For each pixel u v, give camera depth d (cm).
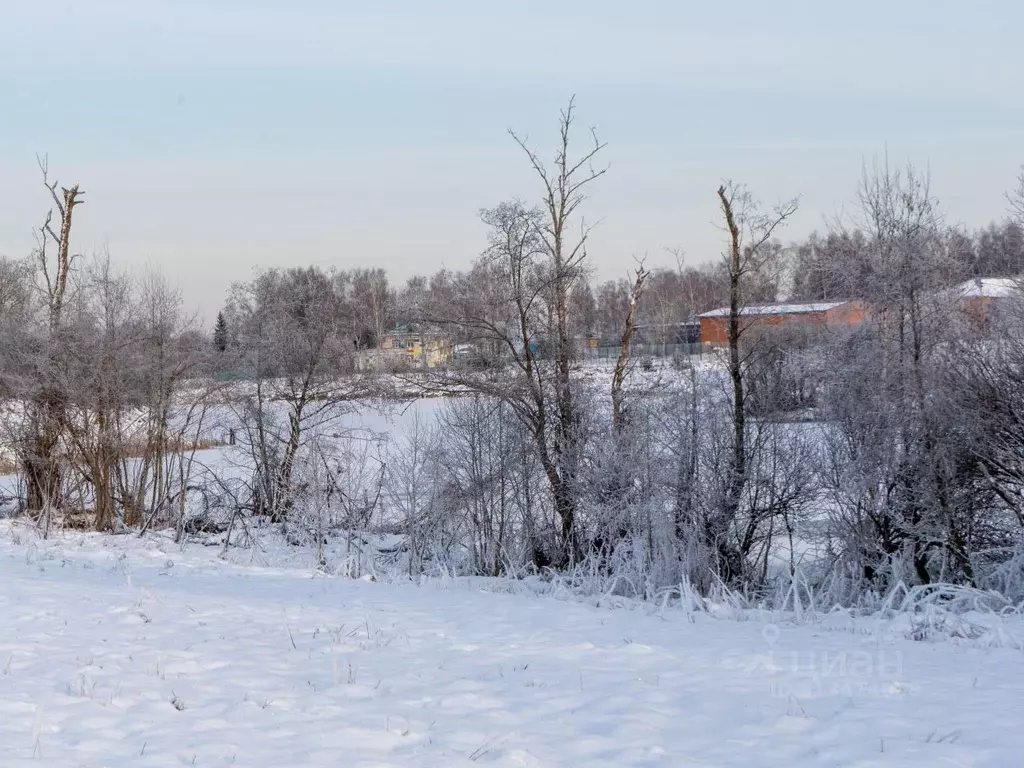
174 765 670
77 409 2659
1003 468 1780
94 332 2680
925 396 1848
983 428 1770
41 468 2672
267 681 904
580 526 2259
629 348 2428
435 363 2405
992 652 1151
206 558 2191
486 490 2325
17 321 2770
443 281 2369
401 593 1611
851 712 832
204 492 2695
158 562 1986
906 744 739
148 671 922
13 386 2608
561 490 2289
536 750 727
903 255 1931
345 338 2911
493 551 2297
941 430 1830
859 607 1742
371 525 2464
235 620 1221
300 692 867
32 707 782
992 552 1908
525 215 2320
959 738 757
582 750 729
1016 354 1758
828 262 2072
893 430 1919
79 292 2739
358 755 702
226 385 2772
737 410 2084
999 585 1853
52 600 1302
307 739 737
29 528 2495
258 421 2728
